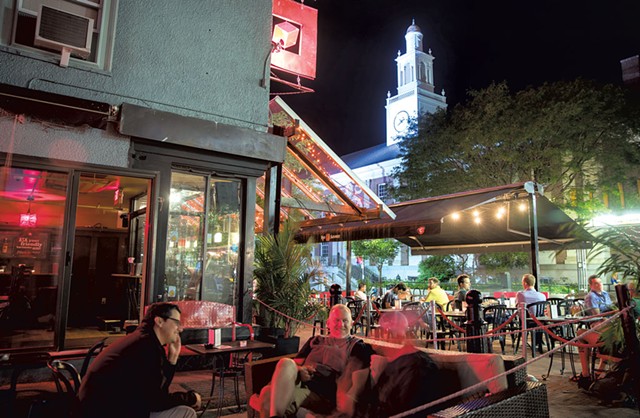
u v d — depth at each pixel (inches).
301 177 416.8
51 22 243.8
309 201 384.8
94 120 246.5
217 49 304.8
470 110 858.1
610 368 237.3
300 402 145.6
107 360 112.5
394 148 1905.8
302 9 372.5
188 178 297.3
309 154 366.9
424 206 441.1
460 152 863.1
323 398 149.3
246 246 311.0
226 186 312.2
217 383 248.5
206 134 287.7
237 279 308.8
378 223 434.6
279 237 319.6
